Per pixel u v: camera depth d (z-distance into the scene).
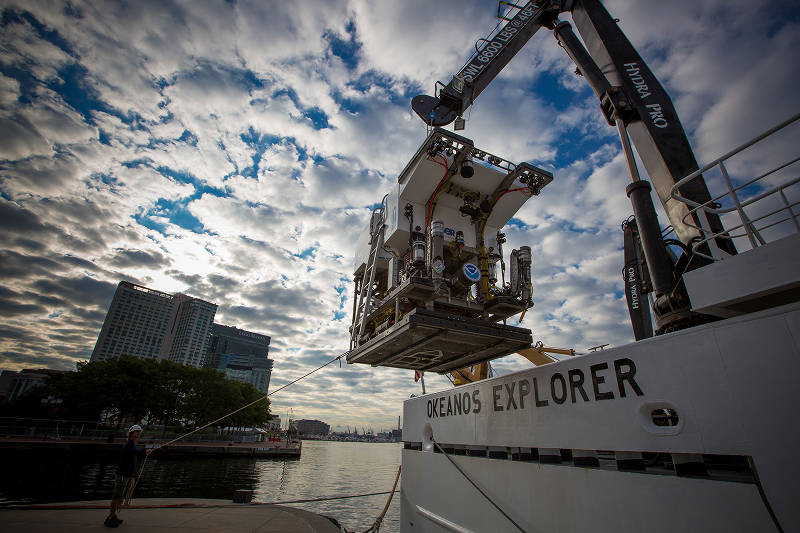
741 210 3.65
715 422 3.42
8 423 54.34
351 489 35.88
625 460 4.25
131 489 9.52
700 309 3.85
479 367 12.66
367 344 8.34
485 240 8.65
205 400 68.31
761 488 3.00
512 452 5.99
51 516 8.96
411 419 9.59
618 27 6.89
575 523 4.55
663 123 5.96
